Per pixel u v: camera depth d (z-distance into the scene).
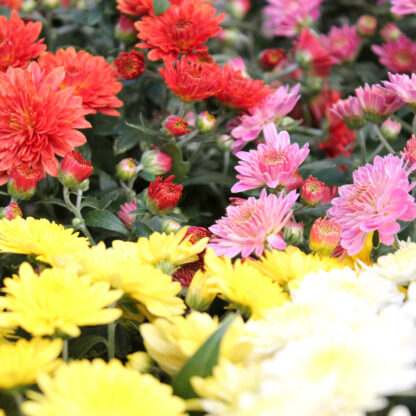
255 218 0.97
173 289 0.84
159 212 1.12
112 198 1.26
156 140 1.43
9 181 1.13
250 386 0.60
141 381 0.62
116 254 0.88
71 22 2.02
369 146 1.65
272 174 1.09
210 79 1.26
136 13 1.45
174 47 1.35
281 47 2.37
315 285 0.83
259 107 1.33
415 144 1.09
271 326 0.72
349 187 1.04
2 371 0.63
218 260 0.84
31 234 0.92
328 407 0.55
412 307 0.75
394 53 1.80
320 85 1.82
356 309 0.76
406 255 0.89
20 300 0.72
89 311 0.71
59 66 1.31
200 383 0.61
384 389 0.57
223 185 1.55
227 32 2.07
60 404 0.57
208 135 1.38
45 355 0.66
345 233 1.02
